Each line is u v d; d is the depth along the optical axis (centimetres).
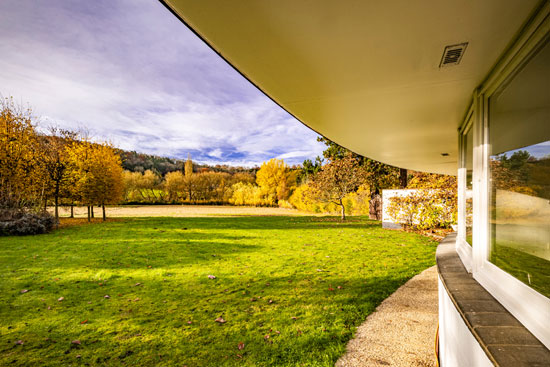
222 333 319
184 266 619
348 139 396
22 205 1310
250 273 561
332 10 116
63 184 1606
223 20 126
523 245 130
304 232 1184
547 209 109
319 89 207
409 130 341
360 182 1733
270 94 217
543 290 109
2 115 1397
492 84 176
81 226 1421
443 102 237
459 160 327
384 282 496
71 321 352
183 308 391
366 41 141
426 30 130
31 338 312
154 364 264
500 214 166
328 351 279
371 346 287
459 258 283
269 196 3559
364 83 195
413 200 1139
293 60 162
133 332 324
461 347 162
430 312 368
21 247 844
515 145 145
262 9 116
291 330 323
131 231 1220
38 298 430
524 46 131
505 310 143
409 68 171
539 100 120
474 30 129
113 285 492
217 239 998
